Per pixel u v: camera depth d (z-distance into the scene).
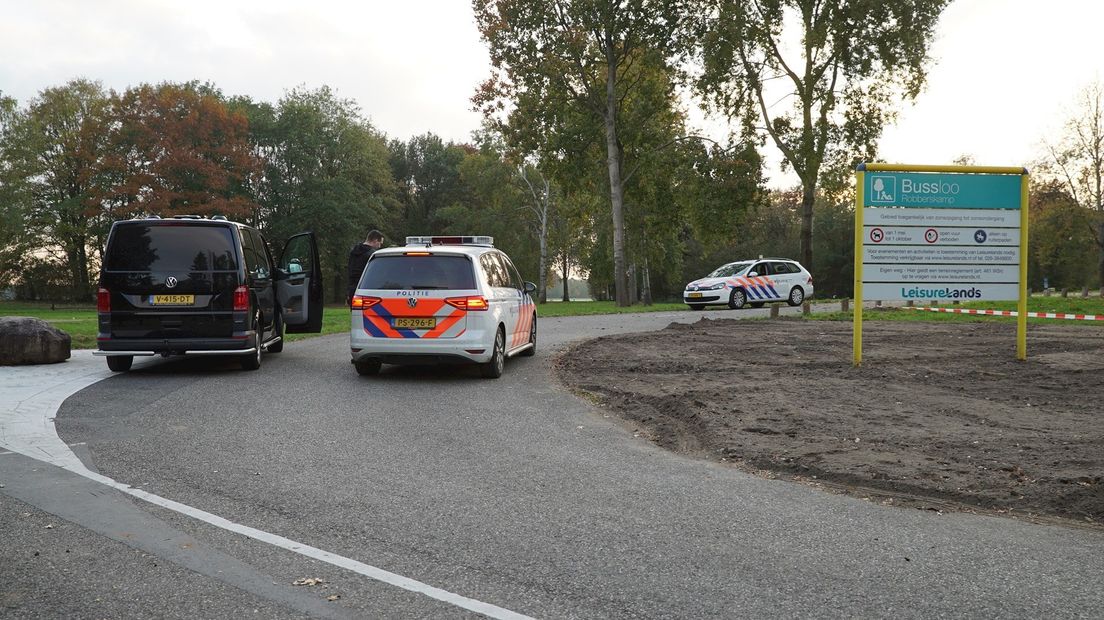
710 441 6.45
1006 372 9.98
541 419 7.59
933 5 27.00
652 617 3.19
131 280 10.27
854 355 10.81
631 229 44.94
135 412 7.74
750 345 13.49
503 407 8.20
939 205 10.95
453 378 10.26
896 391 8.68
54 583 3.51
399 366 11.46
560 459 5.99
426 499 4.89
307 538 4.15
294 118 53.22
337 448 6.30
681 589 3.48
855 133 28.98
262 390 9.16
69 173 50.09
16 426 7.04
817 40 27.84
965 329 16.30
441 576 3.62
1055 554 3.94
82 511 4.59
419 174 72.75
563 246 57.50
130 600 3.33
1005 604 3.33
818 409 7.67
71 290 51.50
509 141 34.19
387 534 4.22
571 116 33.81
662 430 7.06
